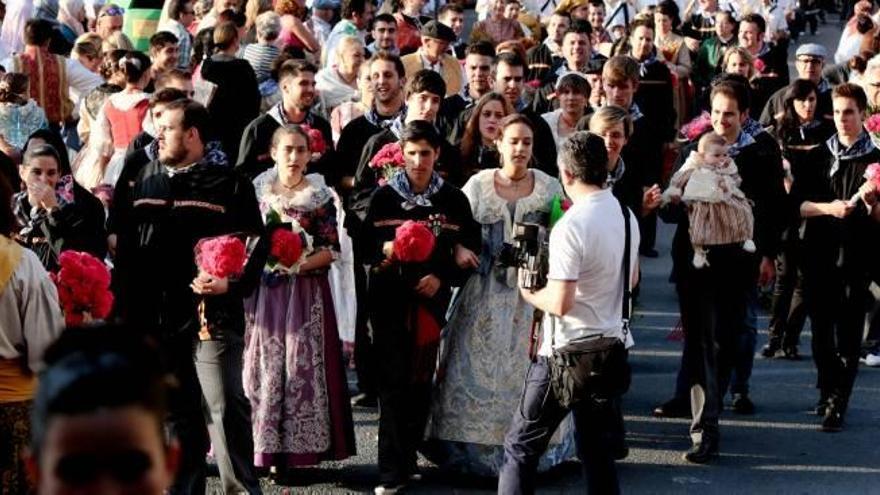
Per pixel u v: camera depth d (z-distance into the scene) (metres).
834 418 18.55
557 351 13.44
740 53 28.69
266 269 16.02
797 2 54.22
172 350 13.68
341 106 21.59
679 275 17.14
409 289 15.59
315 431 16.09
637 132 21.23
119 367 5.22
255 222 14.54
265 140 18.47
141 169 14.58
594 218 13.32
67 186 14.94
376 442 17.81
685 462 17.28
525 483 13.93
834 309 18.59
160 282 14.23
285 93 18.62
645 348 22.34
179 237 14.23
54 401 5.15
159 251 14.22
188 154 14.39
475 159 18.05
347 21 30.27
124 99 21.30
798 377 20.95
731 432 18.47
